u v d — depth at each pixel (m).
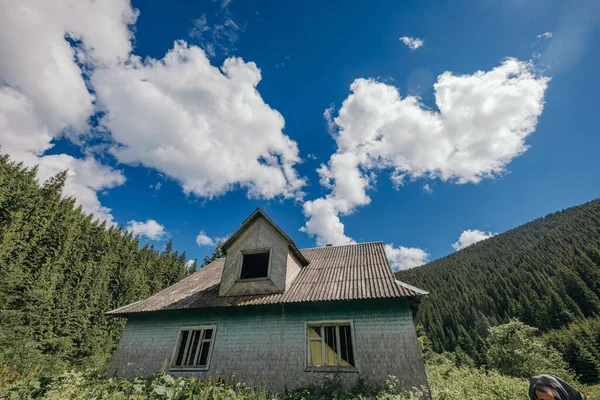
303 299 9.39
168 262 68.06
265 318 10.00
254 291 10.64
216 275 13.86
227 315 10.45
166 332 10.80
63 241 38.59
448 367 14.98
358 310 9.27
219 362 9.55
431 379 11.34
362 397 7.22
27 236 35.41
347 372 8.34
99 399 7.00
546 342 48.66
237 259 11.64
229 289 10.99
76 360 27.52
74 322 31.12
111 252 49.00
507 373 24.80
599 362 35.59
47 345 26.53
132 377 10.02
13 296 27.20
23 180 44.56
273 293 10.34
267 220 12.05
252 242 11.91
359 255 13.19
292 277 11.43
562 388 2.83
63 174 48.94
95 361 27.06
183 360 10.09
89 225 54.19
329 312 9.51
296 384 8.53
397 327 8.67
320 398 7.48
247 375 9.06
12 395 6.90
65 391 6.93
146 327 11.14
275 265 11.09
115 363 10.49
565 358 39.31
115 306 38.94
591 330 47.44
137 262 57.28
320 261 13.37
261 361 9.23
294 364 8.91
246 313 10.30
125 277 45.19
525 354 25.14
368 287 9.49
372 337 8.70
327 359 8.93
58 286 33.75
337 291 9.61
